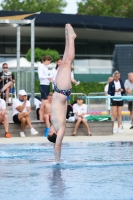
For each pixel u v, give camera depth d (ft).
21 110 100.73
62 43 266.77
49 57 104.83
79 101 103.45
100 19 276.82
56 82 54.70
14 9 404.77
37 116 110.83
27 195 36.78
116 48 187.93
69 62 54.39
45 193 37.58
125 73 186.70
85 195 36.65
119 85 110.93
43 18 261.03
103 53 272.31
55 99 55.11
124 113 142.82
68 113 107.65
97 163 55.21
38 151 70.33
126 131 114.83
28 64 206.90
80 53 268.00
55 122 55.62
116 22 277.23
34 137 99.45
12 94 117.80
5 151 70.33
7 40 255.29
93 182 42.70
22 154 66.33
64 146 77.05
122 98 104.47
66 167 52.70
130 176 46.14
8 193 37.70
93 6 400.26
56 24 258.98
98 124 105.50
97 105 123.34
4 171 49.88
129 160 58.54
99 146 77.00
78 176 46.21
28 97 116.16
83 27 263.29
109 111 122.62
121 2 406.41
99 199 35.12
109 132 105.91
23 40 261.44
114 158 60.75
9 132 101.19
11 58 253.65
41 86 104.17
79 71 262.67
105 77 265.95
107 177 45.60
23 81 117.08
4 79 113.91
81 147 75.41
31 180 44.04
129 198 35.40
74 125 103.86
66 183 42.24
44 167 52.80
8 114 110.83
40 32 262.06
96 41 274.36
